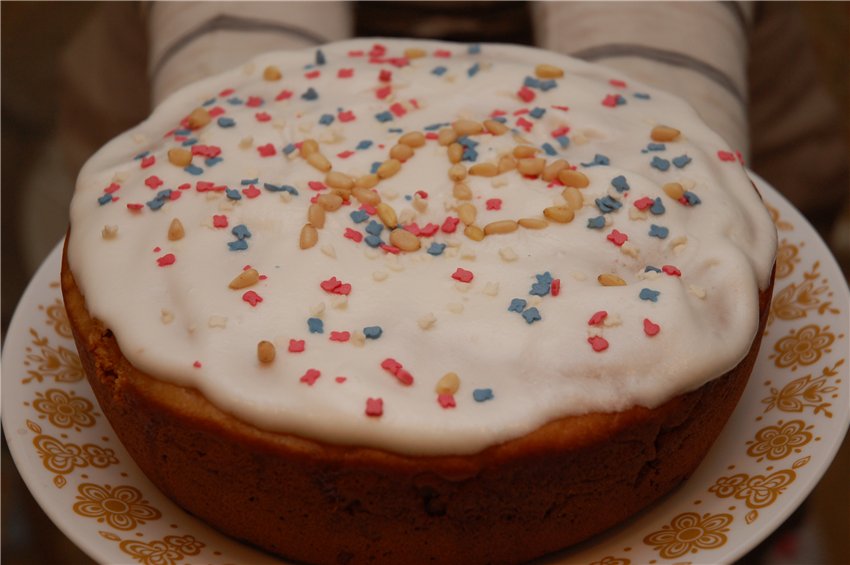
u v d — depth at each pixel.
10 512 0.87
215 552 0.55
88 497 0.56
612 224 0.57
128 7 0.86
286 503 0.53
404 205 0.58
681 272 0.56
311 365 0.52
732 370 0.55
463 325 0.53
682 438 0.54
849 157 0.93
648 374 0.52
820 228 0.96
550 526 0.54
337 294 0.54
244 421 0.51
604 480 0.53
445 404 0.51
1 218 0.98
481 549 0.54
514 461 0.51
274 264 0.55
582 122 0.62
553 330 0.53
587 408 0.52
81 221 0.59
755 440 0.58
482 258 0.56
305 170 0.59
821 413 0.58
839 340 0.61
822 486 0.83
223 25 0.72
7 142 1.00
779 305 0.64
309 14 0.73
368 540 0.53
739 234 0.57
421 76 0.65
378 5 0.78
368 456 0.51
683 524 0.55
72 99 0.93
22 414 0.60
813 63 0.90
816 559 0.77
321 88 0.65
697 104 0.69
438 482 0.51
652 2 0.72
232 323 0.53
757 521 0.54
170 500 0.57
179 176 0.59
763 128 0.90
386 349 0.52
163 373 0.53
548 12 0.74
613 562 0.54
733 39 0.73
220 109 0.63
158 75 0.73
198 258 0.55
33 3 1.03
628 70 0.70
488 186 0.58
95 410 0.61
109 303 0.55
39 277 0.66
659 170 0.59
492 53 0.68
